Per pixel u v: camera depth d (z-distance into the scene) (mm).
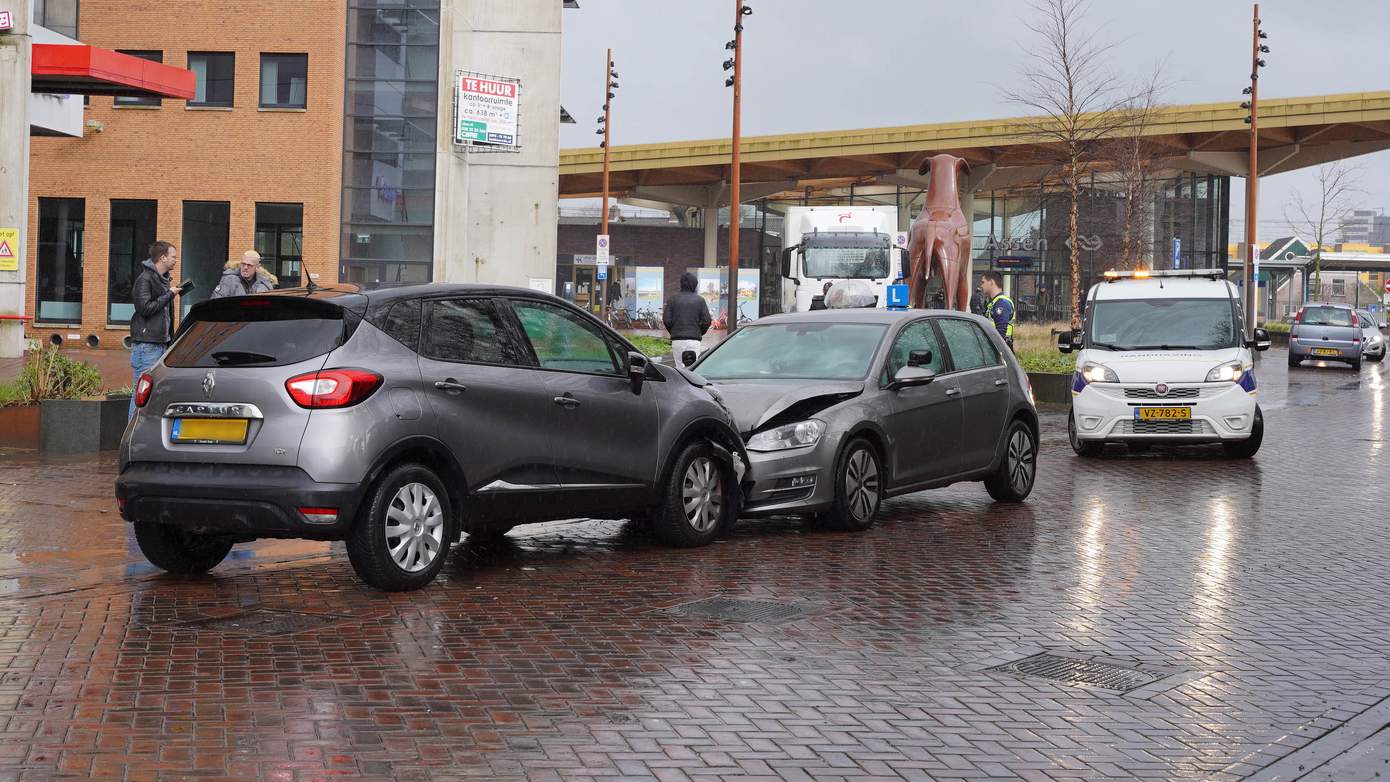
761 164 67062
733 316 31969
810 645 7000
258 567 8969
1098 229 62750
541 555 9609
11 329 24297
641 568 9109
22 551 9227
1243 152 61500
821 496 10508
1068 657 6832
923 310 12281
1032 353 28031
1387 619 7797
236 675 6219
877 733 5527
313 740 5285
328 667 6391
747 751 5266
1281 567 9422
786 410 10602
